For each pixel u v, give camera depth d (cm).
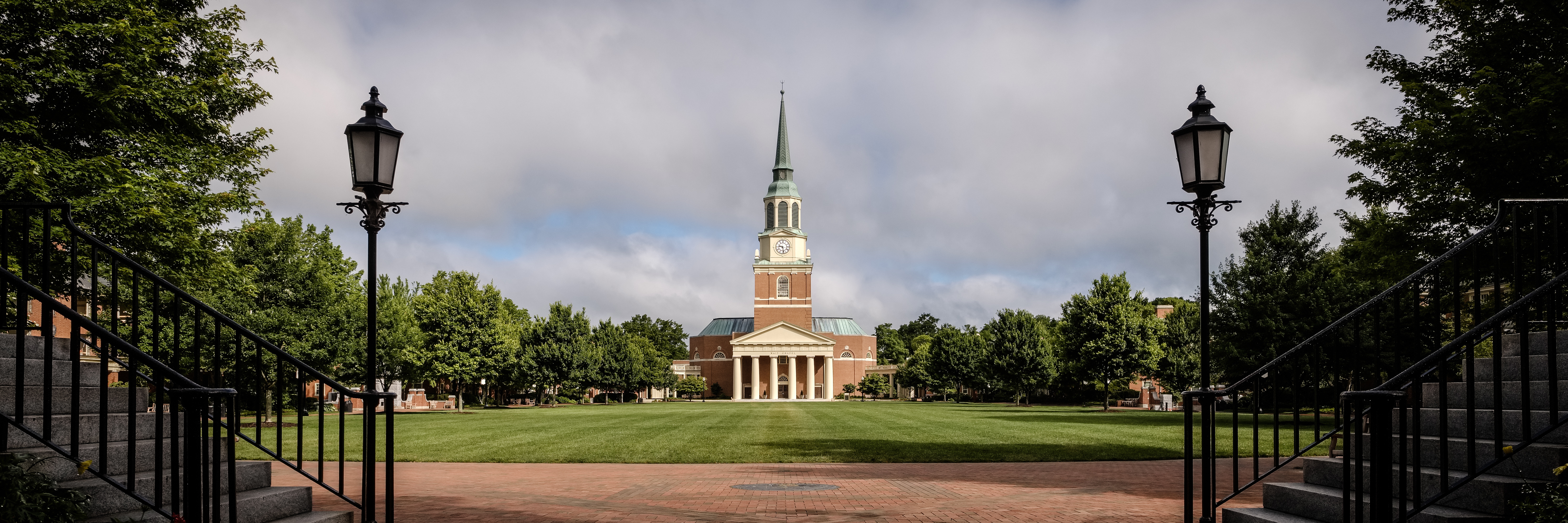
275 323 3522
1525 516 661
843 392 12425
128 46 1844
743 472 1544
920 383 10150
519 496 1212
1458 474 750
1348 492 674
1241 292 4112
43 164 1644
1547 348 808
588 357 7425
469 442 2314
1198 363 5784
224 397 635
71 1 1781
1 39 1708
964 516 1031
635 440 2409
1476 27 1819
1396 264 1948
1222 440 2291
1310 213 4328
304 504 845
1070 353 5997
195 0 2166
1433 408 877
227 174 2177
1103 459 1800
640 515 1040
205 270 2142
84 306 2614
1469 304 1922
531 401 8719
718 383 12950
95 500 711
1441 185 1812
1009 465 1672
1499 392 661
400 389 6153
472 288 5569
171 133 2012
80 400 828
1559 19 1688
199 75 2136
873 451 2000
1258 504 1125
